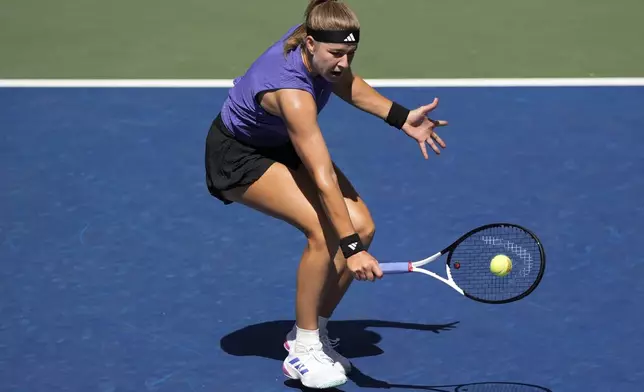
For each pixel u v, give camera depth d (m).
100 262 24.81
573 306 22.88
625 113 32.69
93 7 42.50
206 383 20.22
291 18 41.28
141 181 28.83
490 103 33.44
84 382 20.27
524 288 21.70
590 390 19.91
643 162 29.59
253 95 18.70
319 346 19.53
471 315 22.69
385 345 21.56
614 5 42.44
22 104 33.53
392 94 34.22
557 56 37.47
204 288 23.80
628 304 22.92
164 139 31.30
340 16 17.66
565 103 33.44
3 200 27.69
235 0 43.25
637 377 20.33
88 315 22.67
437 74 35.97
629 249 25.12
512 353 21.22
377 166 29.59
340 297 20.19
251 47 38.56
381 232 26.09
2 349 21.39
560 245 25.30
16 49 38.22
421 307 23.03
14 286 23.75
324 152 18.20
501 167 29.39
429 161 29.80
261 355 21.19
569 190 28.05
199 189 28.44
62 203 27.59
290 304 23.19
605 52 37.81
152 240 25.84
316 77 18.62
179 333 22.03
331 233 18.92
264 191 19.23
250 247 25.58
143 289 23.72
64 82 35.31
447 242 25.58
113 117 32.72
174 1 43.25
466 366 20.78
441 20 41.03
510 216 26.72
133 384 20.20
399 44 38.69
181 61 37.25
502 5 42.50
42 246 25.48
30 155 30.23
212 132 19.97
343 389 19.97
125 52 38.06
